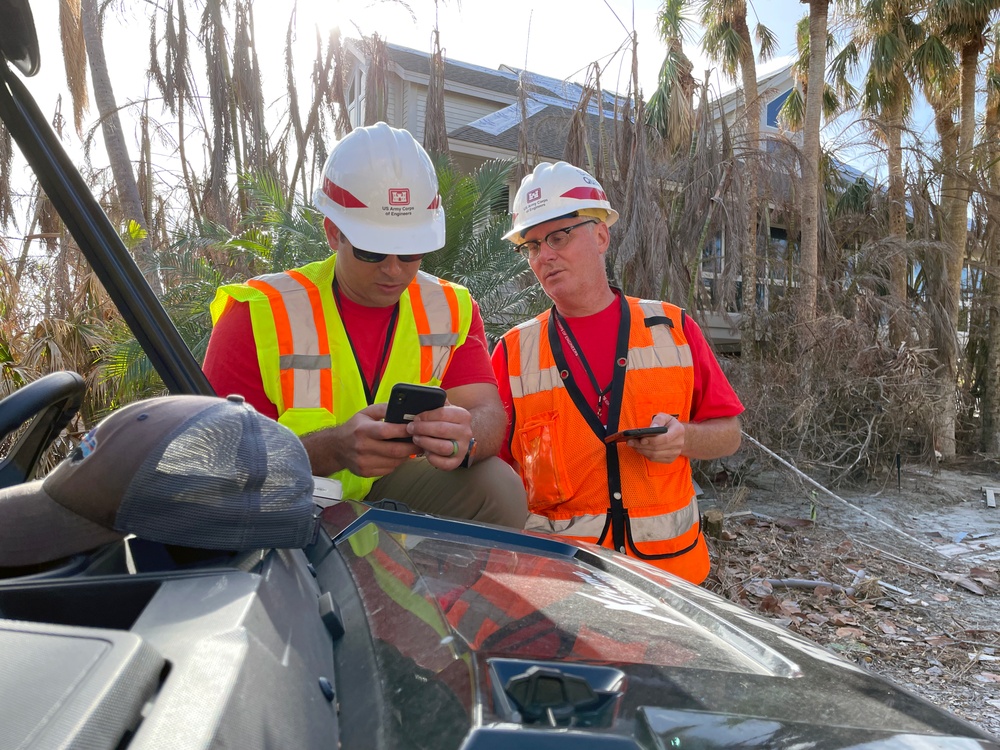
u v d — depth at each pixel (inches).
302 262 236.8
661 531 98.1
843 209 463.2
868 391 314.0
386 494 81.4
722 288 328.8
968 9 418.3
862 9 434.0
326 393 77.0
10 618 28.6
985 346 479.2
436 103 373.7
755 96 393.1
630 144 308.3
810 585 196.5
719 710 25.1
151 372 211.3
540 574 40.1
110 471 31.0
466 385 85.6
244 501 31.2
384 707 24.7
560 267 100.8
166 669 20.5
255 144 407.8
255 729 19.8
